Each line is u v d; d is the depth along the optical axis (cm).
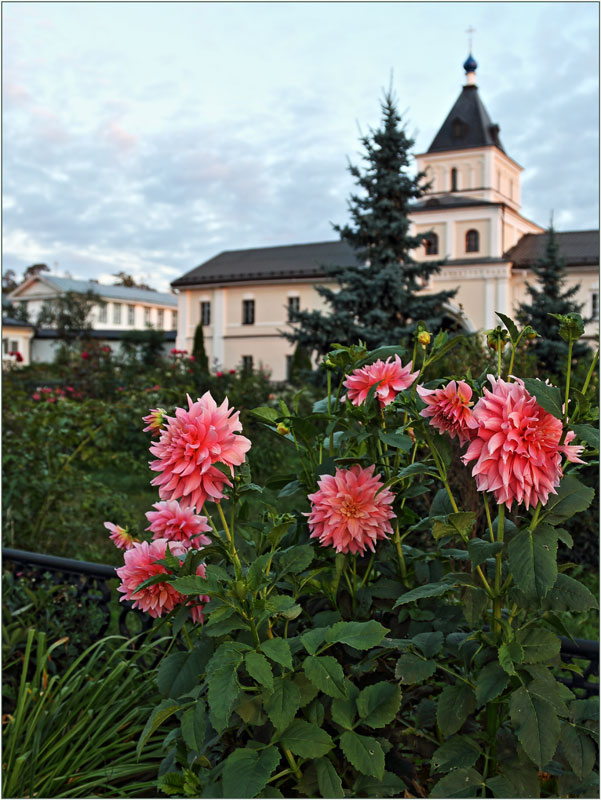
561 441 150
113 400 1282
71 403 609
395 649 185
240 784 141
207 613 159
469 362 452
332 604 193
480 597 163
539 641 158
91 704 227
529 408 147
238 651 151
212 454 159
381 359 206
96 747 219
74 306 4050
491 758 164
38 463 475
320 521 184
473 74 3744
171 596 189
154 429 167
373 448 199
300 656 180
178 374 1337
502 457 143
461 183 3584
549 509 155
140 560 190
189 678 174
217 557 203
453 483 362
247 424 852
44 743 218
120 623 275
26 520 462
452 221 3275
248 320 3469
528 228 3653
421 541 315
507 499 147
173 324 6016
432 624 186
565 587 158
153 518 194
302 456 210
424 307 1159
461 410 159
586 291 3025
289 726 154
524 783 156
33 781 205
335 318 1121
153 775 220
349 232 1199
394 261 1197
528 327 169
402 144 1178
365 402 189
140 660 257
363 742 152
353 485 182
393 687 159
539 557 146
